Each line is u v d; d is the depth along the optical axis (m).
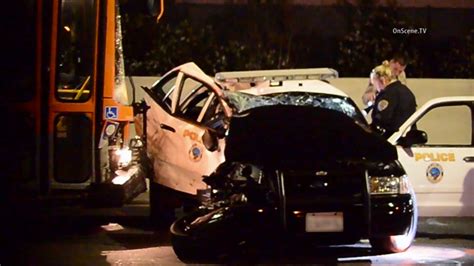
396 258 29.39
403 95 36.19
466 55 63.81
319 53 66.06
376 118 36.47
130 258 29.38
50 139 32.81
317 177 26.58
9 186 32.75
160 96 36.41
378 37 64.44
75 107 32.78
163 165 34.75
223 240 26.78
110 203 32.44
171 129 34.59
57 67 32.81
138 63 61.94
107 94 32.84
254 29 65.69
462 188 32.50
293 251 30.56
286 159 27.33
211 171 33.50
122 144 32.84
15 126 32.78
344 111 33.97
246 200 26.59
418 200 32.34
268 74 36.56
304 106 30.22
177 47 62.81
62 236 33.84
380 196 26.83
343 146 28.17
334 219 26.34
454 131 51.75
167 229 35.69
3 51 32.72
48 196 32.81
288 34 65.75
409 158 32.31
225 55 63.88
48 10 32.75
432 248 31.47
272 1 66.06
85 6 32.94
